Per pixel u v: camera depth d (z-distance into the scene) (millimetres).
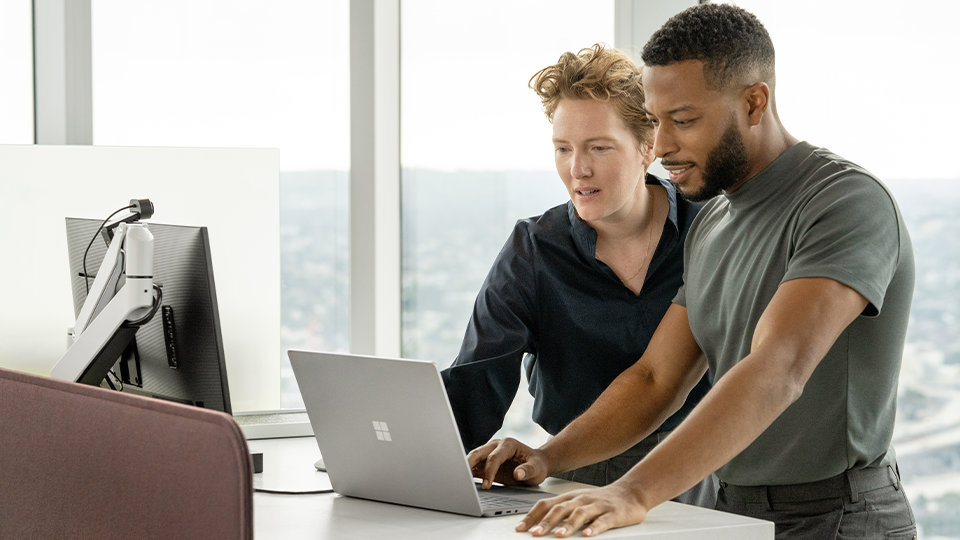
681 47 1719
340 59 3551
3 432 1519
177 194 3100
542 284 2250
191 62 3412
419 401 1645
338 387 1763
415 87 3564
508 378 2225
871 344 1703
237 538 1219
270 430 2953
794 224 1721
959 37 2250
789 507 1774
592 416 1976
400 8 3533
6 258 2980
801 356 1552
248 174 3141
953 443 2332
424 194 3590
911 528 1780
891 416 1771
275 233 3146
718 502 1902
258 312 3100
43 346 3014
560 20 3314
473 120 3518
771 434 1765
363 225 3508
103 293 2176
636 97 2092
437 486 1704
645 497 1521
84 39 3299
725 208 1969
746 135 1759
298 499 1864
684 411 2271
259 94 3479
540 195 3420
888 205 1671
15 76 3250
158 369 2234
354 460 1817
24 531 1493
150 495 1310
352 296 3527
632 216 2203
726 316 1859
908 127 2361
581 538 1457
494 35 3467
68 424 1420
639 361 2051
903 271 1704
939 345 2348
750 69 1724
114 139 3350
